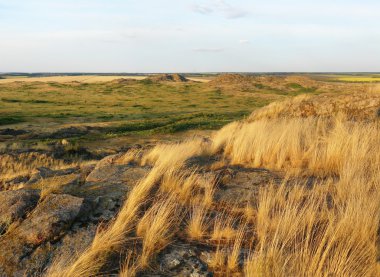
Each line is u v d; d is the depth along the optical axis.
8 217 4.04
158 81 155.62
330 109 14.07
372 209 3.91
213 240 3.74
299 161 6.53
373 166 5.72
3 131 38.50
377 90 14.60
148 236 3.60
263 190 5.08
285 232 3.67
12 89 125.38
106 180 5.67
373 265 3.11
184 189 4.95
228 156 7.89
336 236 3.48
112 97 104.31
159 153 7.66
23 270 3.27
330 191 4.96
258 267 3.02
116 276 3.12
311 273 3.00
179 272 3.20
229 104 85.94
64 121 52.50
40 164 17.08
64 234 3.77
